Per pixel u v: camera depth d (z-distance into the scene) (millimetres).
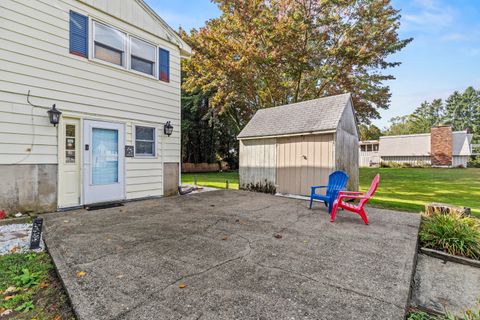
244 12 11688
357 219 4559
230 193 7762
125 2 6062
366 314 1748
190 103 17156
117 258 2629
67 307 1903
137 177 6371
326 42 12719
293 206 5695
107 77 5707
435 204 4922
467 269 3010
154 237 3346
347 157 7301
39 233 3312
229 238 3359
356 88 13969
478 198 7805
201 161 20641
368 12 12211
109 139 5777
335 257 2777
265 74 12789
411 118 48875
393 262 2668
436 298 2338
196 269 2398
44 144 4719
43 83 4695
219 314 1706
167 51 7109
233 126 18172
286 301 1886
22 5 4430
